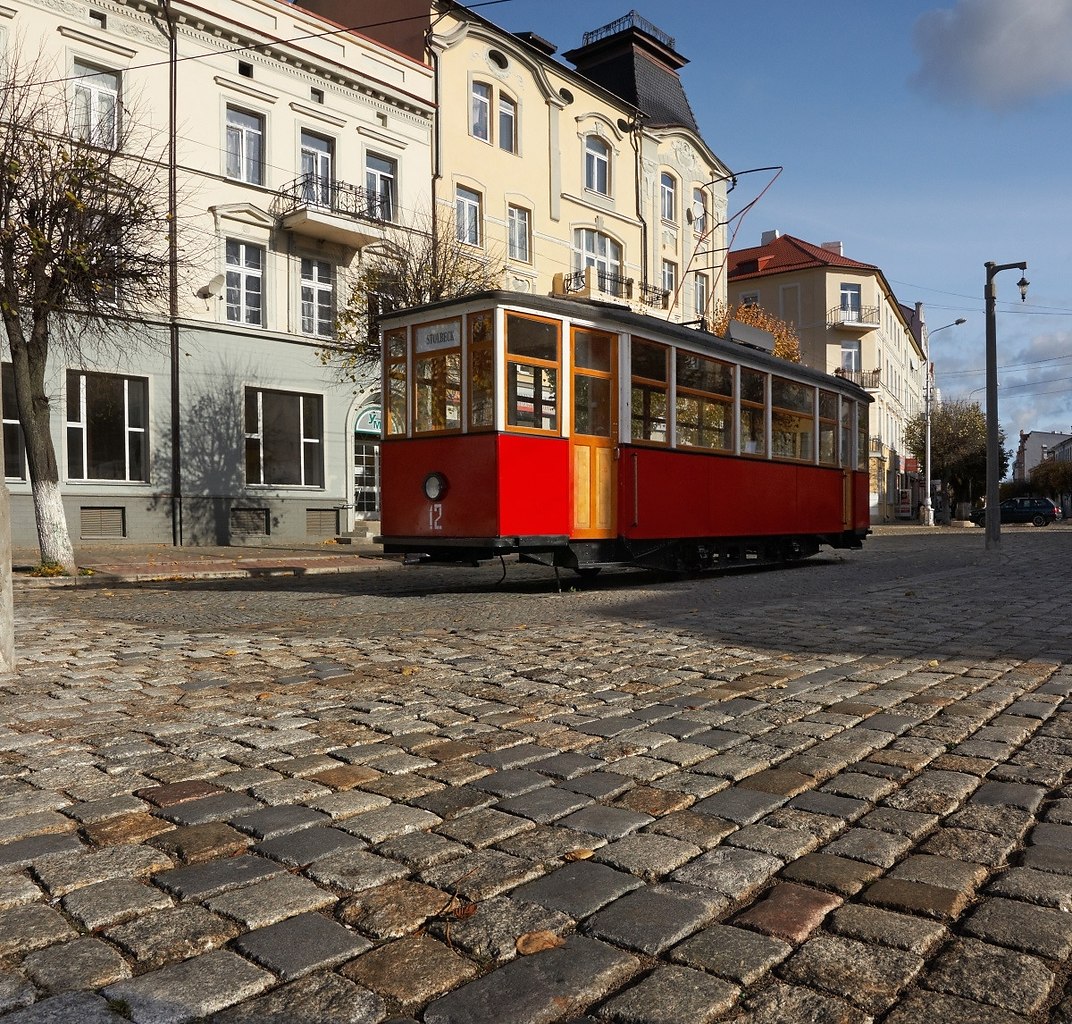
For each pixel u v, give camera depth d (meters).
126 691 5.11
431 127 26.59
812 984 2.03
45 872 2.62
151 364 20.86
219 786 3.41
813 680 5.27
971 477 65.12
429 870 2.63
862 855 2.73
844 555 20.05
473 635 7.20
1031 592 10.34
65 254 13.54
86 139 16.80
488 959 2.15
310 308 24.09
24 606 10.36
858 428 19.05
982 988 2.01
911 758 3.71
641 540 12.36
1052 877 2.55
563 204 31.56
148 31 20.55
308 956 2.15
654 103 36.44
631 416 12.23
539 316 11.12
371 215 24.25
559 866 2.66
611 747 3.88
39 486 14.41
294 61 23.17
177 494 21.31
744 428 14.77
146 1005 1.94
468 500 10.91
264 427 23.16
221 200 21.89
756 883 2.55
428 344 11.38
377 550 21.61
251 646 6.73
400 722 4.34
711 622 7.85
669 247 36.91
